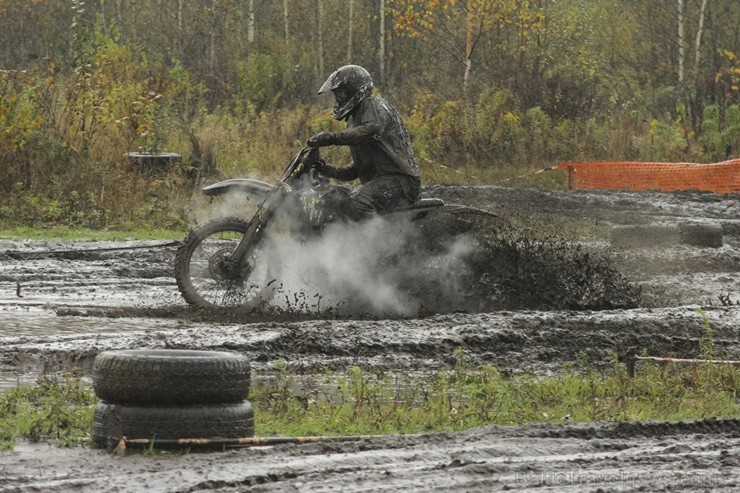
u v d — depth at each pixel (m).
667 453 16.27
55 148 57.56
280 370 22.52
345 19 131.50
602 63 115.06
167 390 15.73
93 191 55.44
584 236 49.12
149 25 126.44
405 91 106.25
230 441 15.91
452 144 83.31
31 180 56.31
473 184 76.31
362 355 25.08
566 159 84.56
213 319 29.38
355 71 31.00
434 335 26.38
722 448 16.64
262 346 24.81
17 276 37.69
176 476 14.35
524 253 32.00
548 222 52.53
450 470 14.92
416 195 31.38
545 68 104.62
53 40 124.81
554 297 31.66
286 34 125.12
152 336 25.25
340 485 14.10
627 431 17.70
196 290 30.69
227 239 43.28
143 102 64.06
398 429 17.97
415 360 24.72
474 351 25.88
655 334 28.05
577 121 89.62
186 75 86.19
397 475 14.62
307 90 103.81
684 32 124.56
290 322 28.30
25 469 14.77
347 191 30.86
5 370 22.42
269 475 14.41
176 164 60.84
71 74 71.69
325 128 74.88
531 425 17.66
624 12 127.88
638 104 112.50
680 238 49.38
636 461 15.76
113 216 53.72
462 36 114.44
